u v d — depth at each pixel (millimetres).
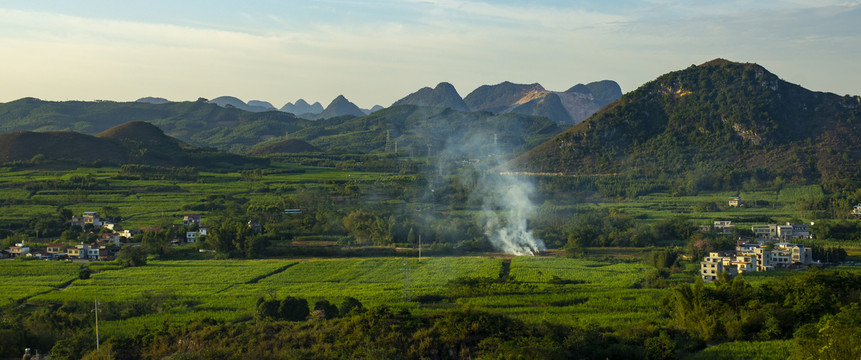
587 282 172500
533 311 139125
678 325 120625
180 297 158125
